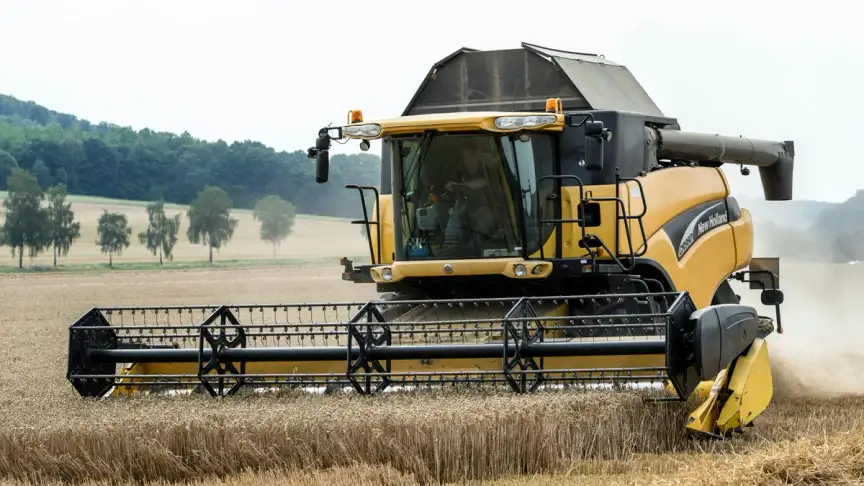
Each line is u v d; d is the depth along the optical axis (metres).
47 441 16.66
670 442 17.92
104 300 81.06
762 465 14.65
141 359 20.11
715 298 28.50
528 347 18.45
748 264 29.50
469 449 15.99
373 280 23.70
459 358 18.89
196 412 17.30
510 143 22.36
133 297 84.25
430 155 22.69
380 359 19.14
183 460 16.52
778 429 19.14
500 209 22.55
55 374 27.88
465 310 22.31
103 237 195.38
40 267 182.62
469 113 22.64
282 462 16.25
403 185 22.98
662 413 18.02
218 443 16.47
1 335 48.50
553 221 22.64
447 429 15.97
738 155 30.67
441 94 26.64
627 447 17.14
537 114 22.03
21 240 183.12
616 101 26.52
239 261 196.88
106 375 20.17
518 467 16.16
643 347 17.83
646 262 23.70
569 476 15.70
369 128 22.52
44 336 48.03
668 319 17.36
